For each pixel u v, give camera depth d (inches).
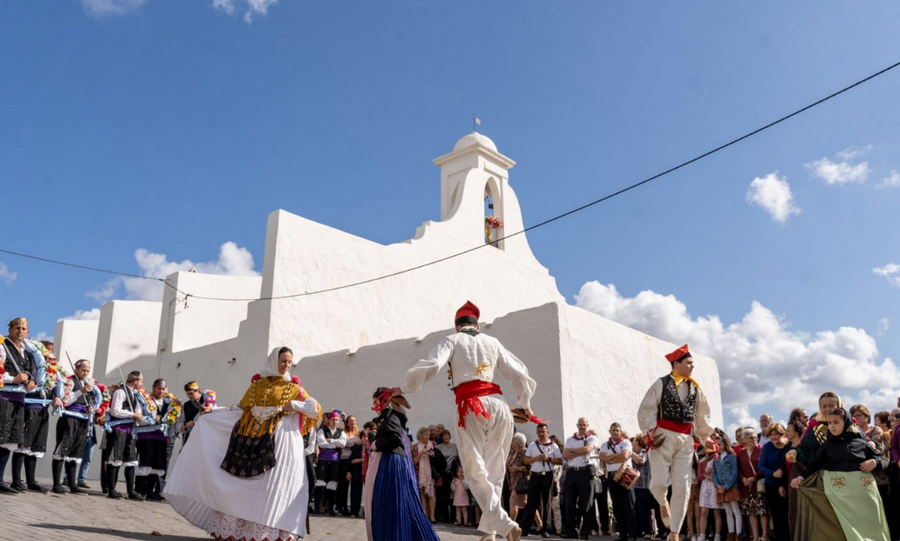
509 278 946.7
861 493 285.6
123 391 440.5
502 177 1005.2
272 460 289.3
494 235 984.3
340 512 518.6
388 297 788.0
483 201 957.8
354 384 655.8
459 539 396.8
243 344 701.3
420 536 247.4
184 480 292.2
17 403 361.7
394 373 632.4
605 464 508.4
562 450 489.7
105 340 874.1
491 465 255.4
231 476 288.8
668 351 728.3
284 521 284.7
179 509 296.0
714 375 801.6
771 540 424.5
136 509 382.3
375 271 783.7
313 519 458.0
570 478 468.1
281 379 303.7
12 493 357.1
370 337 760.3
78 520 307.7
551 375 569.0
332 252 748.0
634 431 636.7
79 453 422.0
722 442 442.3
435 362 251.6
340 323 736.3
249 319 703.7
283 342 688.4
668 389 299.1
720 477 437.7
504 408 256.1
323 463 511.2
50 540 244.4
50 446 845.8
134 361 872.3
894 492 344.5
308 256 725.9
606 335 633.6
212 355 733.3
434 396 601.3
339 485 522.3
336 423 520.7
